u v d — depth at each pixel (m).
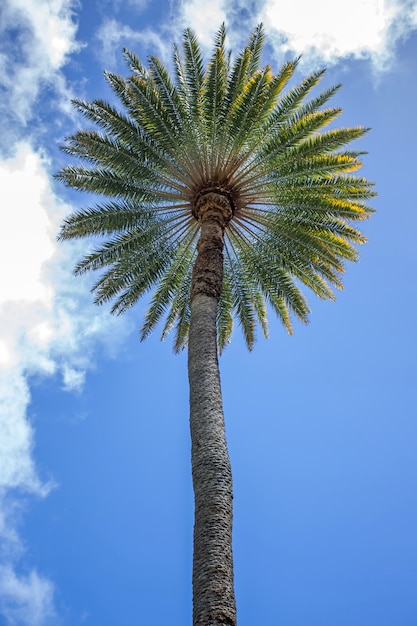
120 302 17.03
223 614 6.81
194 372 10.54
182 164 15.05
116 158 14.92
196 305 12.14
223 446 9.13
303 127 14.97
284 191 15.48
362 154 15.60
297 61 14.77
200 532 7.82
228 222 14.84
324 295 17.53
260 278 17.33
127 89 14.99
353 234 15.98
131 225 15.98
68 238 15.80
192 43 15.20
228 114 14.83
